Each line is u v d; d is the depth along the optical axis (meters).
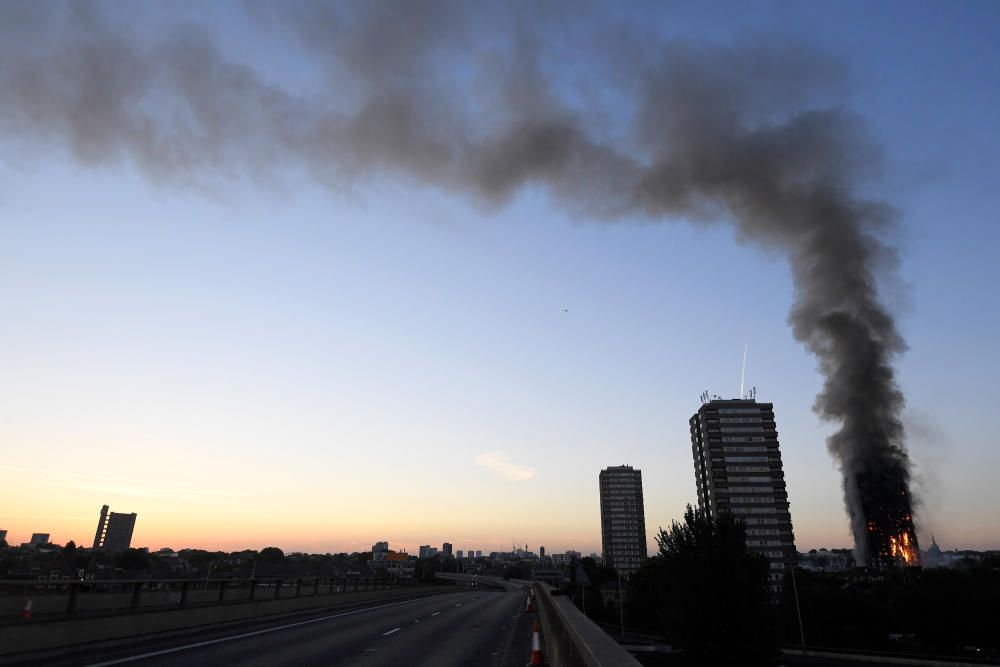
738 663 29.52
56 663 11.80
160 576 22.78
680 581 31.61
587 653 5.29
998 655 75.62
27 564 23.67
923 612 82.06
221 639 16.44
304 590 33.56
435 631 19.91
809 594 94.00
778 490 176.88
